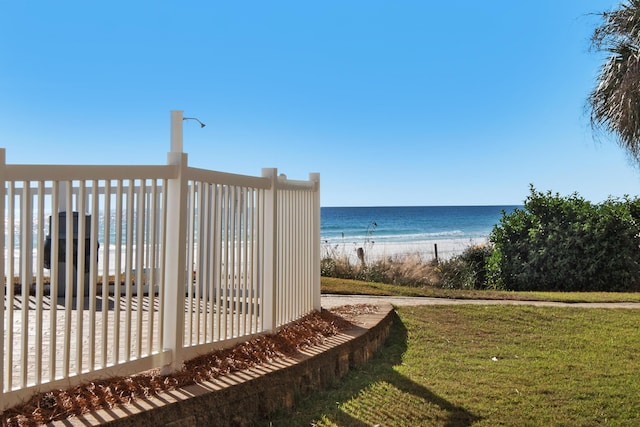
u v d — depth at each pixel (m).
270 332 6.02
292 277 6.73
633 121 10.05
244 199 5.66
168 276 4.59
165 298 4.60
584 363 7.11
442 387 6.01
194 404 4.06
